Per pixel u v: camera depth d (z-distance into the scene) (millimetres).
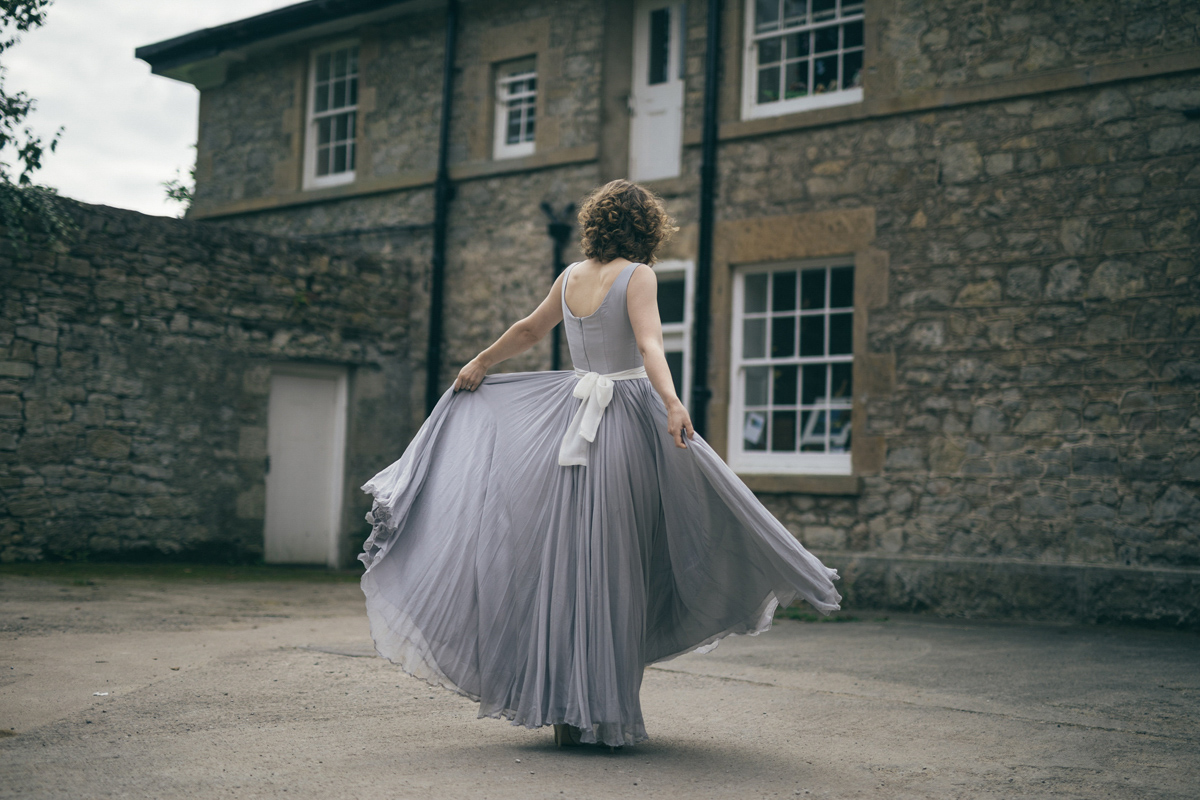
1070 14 6977
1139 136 6695
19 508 7703
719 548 2936
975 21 7336
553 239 9422
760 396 8211
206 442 8742
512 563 2865
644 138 9344
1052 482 6805
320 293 9539
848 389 7828
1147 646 5441
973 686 4105
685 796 2371
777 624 6344
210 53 11523
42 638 4461
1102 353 6703
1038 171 7035
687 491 2939
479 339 9820
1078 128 6910
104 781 2322
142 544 8344
